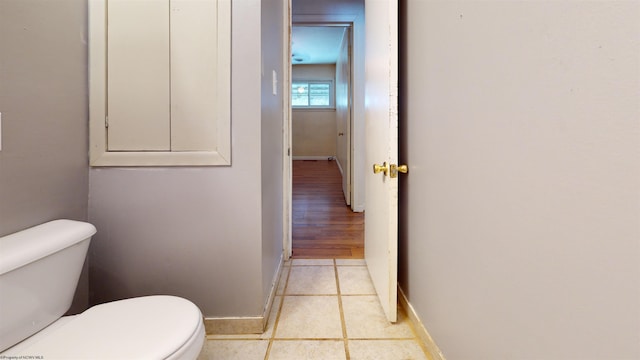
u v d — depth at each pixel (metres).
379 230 1.73
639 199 0.48
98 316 0.94
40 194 1.12
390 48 1.45
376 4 1.77
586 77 0.57
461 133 1.02
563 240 0.62
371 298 1.78
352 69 3.73
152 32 1.37
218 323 1.45
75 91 1.29
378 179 1.75
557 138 0.63
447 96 1.12
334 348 1.35
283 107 2.32
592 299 0.56
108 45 1.37
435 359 1.24
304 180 5.89
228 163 1.41
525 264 0.73
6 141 0.99
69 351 0.79
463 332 1.02
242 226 1.44
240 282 1.45
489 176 0.86
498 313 0.83
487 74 0.87
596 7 0.55
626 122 0.50
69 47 1.25
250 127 1.41
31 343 0.86
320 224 3.30
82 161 1.34
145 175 1.41
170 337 0.84
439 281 1.21
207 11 1.38
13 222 1.02
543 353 0.68
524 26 0.72
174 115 1.39
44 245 0.93
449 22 1.10
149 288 1.43
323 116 8.48
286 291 1.87
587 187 0.57
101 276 1.41
